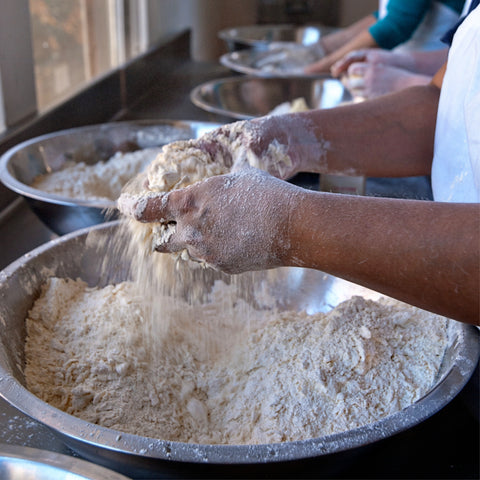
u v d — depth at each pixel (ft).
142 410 2.18
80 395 2.13
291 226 1.75
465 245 1.61
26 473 1.61
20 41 4.47
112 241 2.77
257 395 2.23
